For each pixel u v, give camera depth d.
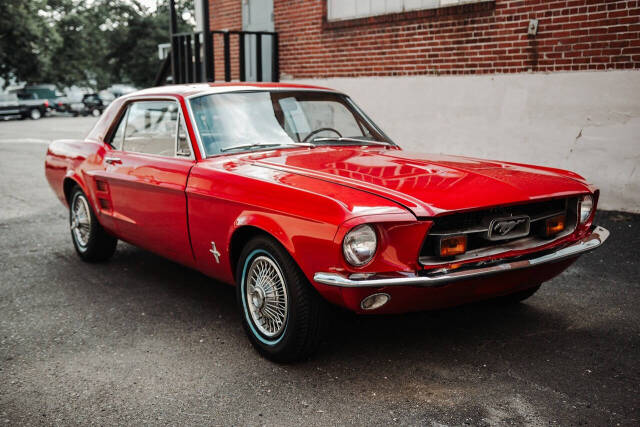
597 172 6.80
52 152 5.70
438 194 2.98
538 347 3.47
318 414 2.79
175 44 11.73
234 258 3.63
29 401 2.96
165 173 4.03
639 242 5.55
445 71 8.17
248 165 3.61
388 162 3.62
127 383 3.13
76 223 5.44
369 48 9.18
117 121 4.88
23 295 4.55
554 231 3.38
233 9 11.89
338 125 4.53
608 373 3.14
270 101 4.30
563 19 6.85
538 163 7.33
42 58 41.50
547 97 7.12
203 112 4.04
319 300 3.12
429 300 3.00
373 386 3.05
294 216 3.02
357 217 2.77
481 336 3.65
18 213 7.64
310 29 10.14
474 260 2.99
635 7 6.26
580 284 4.57
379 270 2.82
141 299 4.45
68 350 3.55
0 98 34.47
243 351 3.51
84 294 4.57
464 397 2.91
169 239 4.13
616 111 6.55
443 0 8.20
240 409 2.85
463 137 8.09
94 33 54.88
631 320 3.87
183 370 3.28
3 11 38.47
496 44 7.53
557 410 2.77
